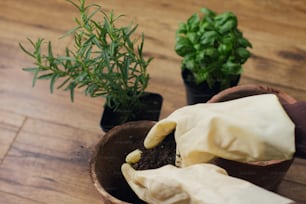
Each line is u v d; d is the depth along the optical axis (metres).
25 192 1.07
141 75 1.00
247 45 1.03
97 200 1.06
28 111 1.16
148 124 0.92
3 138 1.13
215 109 0.85
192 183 0.78
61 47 1.23
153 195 0.80
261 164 0.85
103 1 1.29
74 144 1.12
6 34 1.26
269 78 1.17
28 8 1.29
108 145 0.92
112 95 1.01
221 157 0.84
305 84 1.16
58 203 1.06
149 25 1.25
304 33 1.23
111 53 0.94
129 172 0.86
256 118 0.82
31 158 1.11
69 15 1.28
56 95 1.17
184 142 0.85
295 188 1.05
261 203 0.73
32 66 1.21
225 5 1.27
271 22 1.25
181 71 1.10
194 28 1.03
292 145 0.80
